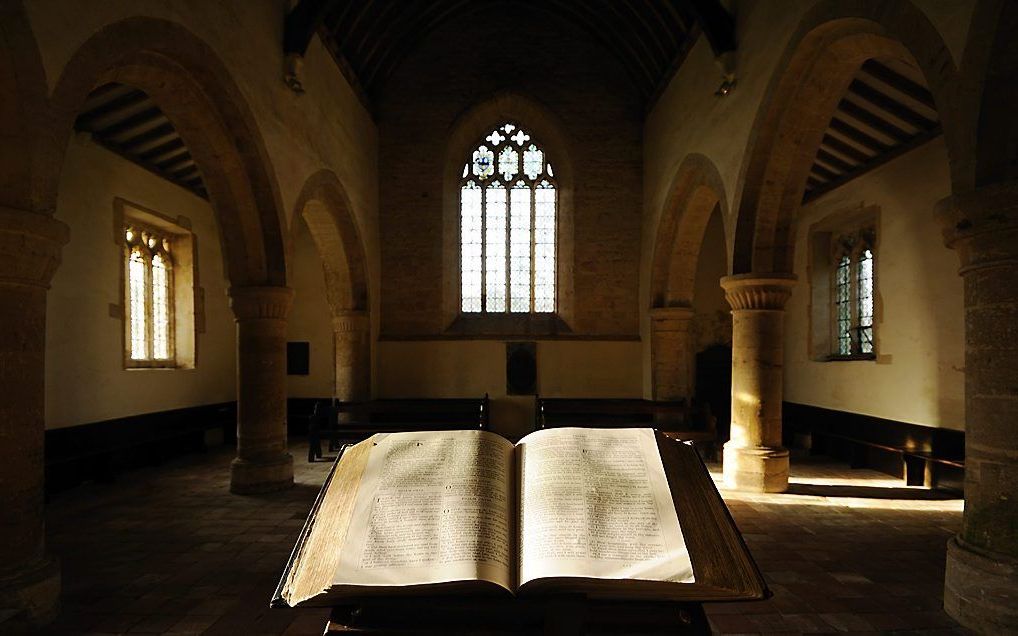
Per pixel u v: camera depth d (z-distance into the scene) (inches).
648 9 438.0
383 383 529.7
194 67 250.7
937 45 174.6
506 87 538.0
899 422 359.9
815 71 260.1
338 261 482.6
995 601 157.5
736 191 319.9
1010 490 159.0
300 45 333.4
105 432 362.0
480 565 73.4
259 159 298.7
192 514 278.1
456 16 542.3
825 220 439.5
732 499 303.4
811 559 220.1
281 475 323.9
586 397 530.3
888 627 166.9
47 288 174.2
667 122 458.3
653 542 76.4
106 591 190.4
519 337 533.6
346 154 444.5
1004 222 155.4
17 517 164.7
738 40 323.3
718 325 565.6
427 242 535.5
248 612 175.5
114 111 334.6
